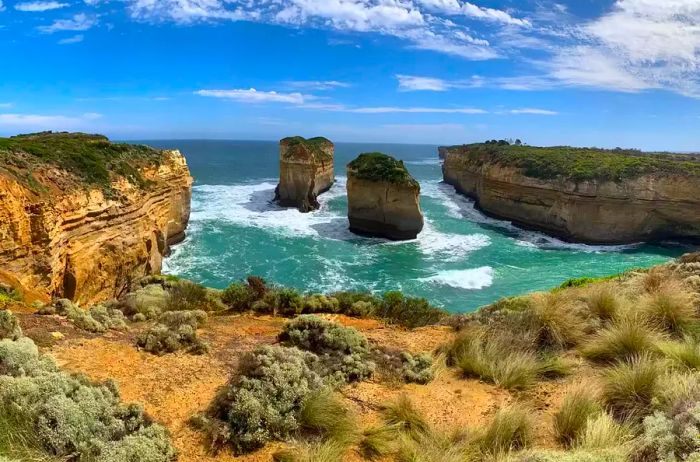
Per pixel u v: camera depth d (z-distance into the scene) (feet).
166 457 14.39
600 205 155.94
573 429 16.47
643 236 158.51
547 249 150.61
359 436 16.94
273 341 25.41
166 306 35.60
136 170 101.30
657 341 21.75
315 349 24.07
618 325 23.80
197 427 16.28
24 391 14.12
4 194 56.39
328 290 103.60
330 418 17.24
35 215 61.16
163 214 110.93
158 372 19.60
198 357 21.63
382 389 20.93
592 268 127.75
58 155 79.87
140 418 15.57
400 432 17.03
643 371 18.12
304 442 16.17
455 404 19.60
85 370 18.53
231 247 135.95
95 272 75.20
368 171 158.40
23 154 72.59
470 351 23.65
